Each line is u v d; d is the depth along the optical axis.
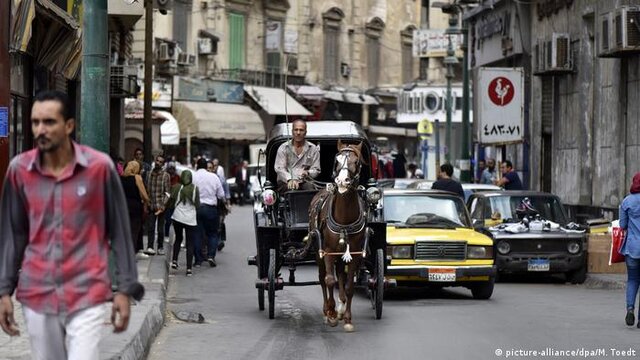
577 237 19.77
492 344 12.27
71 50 22.42
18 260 6.41
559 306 16.11
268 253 14.59
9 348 9.95
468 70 39.88
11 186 6.33
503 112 29.98
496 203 21.25
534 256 19.66
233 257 24.72
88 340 6.26
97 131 12.09
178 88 52.34
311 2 63.94
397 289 18.88
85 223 6.29
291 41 61.59
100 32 12.07
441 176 21.03
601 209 27.84
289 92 60.19
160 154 22.44
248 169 51.81
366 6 68.50
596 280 19.69
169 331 13.43
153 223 22.39
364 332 13.30
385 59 70.44
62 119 6.21
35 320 6.29
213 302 16.61
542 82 32.88
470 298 17.30
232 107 55.97
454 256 16.69
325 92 63.38
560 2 31.14
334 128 16.11
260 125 56.94
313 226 13.53
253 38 59.44
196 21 54.72
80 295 6.25
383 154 45.53
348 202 13.02
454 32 37.12
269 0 60.19
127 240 6.43
